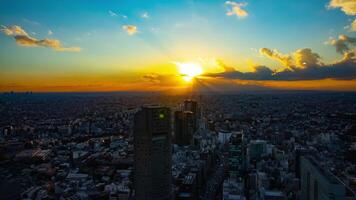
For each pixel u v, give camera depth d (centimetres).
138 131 11331
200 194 15500
